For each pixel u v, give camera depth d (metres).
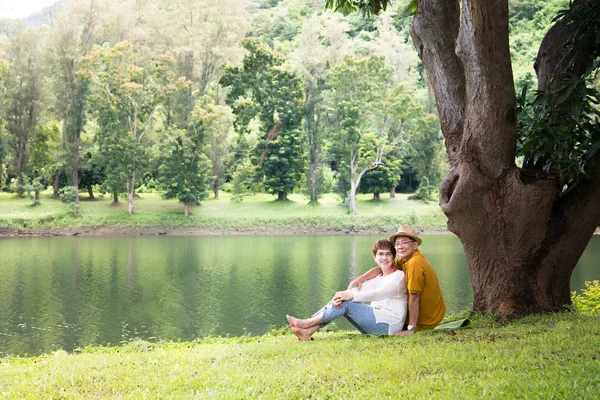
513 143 8.01
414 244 7.41
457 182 8.27
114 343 14.80
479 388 4.28
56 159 63.06
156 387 5.00
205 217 61.16
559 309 8.50
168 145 62.25
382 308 7.16
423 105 74.56
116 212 61.88
